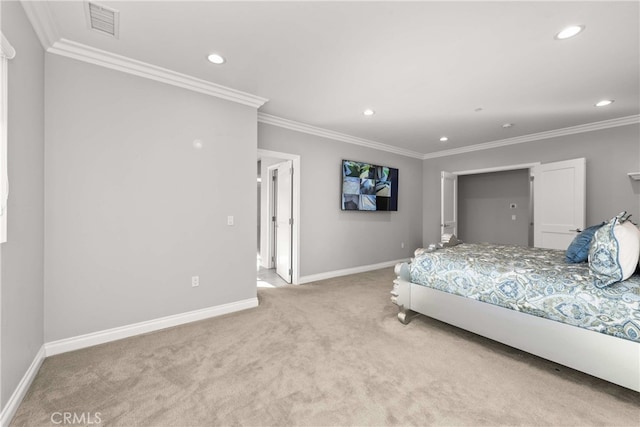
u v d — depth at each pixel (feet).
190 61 7.88
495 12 5.82
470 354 7.14
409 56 7.56
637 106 10.91
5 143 4.58
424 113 11.94
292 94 10.11
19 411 5.03
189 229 9.05
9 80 5.03
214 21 6.19
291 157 13.51
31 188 6.03
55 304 6.96
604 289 5.54
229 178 9.90
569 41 6.80
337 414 5.01
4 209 4.60
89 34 6.64
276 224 16.44
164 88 8.55
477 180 21.02
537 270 6.72
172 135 8.70
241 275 10.24
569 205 13.37
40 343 6.57
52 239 6.90
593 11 5.75
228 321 9.15
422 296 8.65
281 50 7.30
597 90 9.55
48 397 5.40
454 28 6.37
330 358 6.89
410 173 19.40
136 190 8.08
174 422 4.81
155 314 8.45
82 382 5.87
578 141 13.57
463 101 10.62
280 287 13.28
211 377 6.08
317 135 14.49
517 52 7.32
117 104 7.78
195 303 9.20
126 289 7.96
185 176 8.95
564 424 4.80
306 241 14.20
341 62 7.91
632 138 12.14
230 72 8.50
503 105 10.95
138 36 6.73
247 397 5.44
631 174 11.82
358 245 16.48
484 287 7.26
